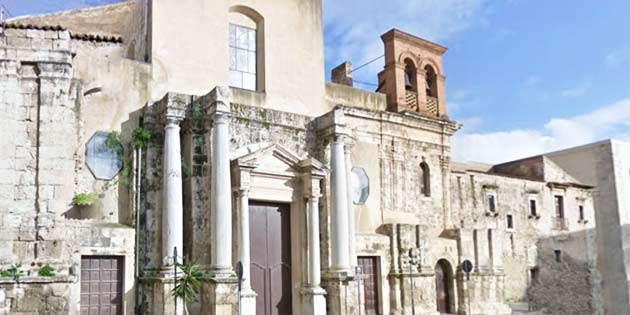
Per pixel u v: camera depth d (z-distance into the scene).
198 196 22.73
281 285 24.91
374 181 29.73
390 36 32.22
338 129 26.03
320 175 25.27
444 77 34.38
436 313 29.58
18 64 19.33
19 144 19.00
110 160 22.09
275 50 26.98
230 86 25.83
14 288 18.09
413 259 29.33
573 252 44.31
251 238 24.34
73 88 21.69
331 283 25.42
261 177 24.38
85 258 20.81
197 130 23.08
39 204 18.83
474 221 37.06
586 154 51.50
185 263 21.78
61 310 18.50
